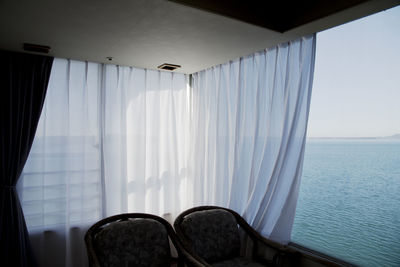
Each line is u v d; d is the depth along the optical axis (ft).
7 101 8.18
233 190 9.12
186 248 7.10
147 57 8.79
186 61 9.27
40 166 8.82
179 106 11.62
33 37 6.89
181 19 5.80
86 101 9.48
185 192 11.73
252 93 8.78
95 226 7.44
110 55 8.57
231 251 8.02
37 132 8.80
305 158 7.64
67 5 5.09
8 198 8.05
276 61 7.87
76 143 9.34
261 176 8.16
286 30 6.46
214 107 10.36
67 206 9.04
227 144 9.69
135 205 10.48
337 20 5.77
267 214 7.86
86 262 9.37
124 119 10.14
